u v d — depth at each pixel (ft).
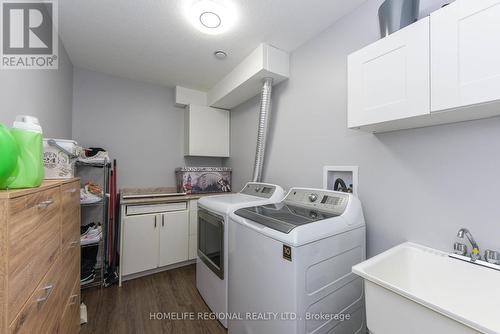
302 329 3.38
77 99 8.21
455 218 3.60
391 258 3.57
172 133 10.24
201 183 9.71
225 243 5.23
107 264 7.57
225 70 8.25
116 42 6.50
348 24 5.29
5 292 1.75
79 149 6.61
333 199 4.80
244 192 7.38
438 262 3.50
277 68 6.72
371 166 4.80
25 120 2.65
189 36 6.18
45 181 3.45
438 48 2.91
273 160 7.61
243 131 9.68
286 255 3.44
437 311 2.27
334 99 5.61
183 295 6.72
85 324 5.42
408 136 4.20
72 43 6.57
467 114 3.11
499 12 2.43
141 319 5.64
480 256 3.31
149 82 9.53
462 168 3.54
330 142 5.70
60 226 3.30
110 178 8.04
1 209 1.76
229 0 4.83
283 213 4.72
